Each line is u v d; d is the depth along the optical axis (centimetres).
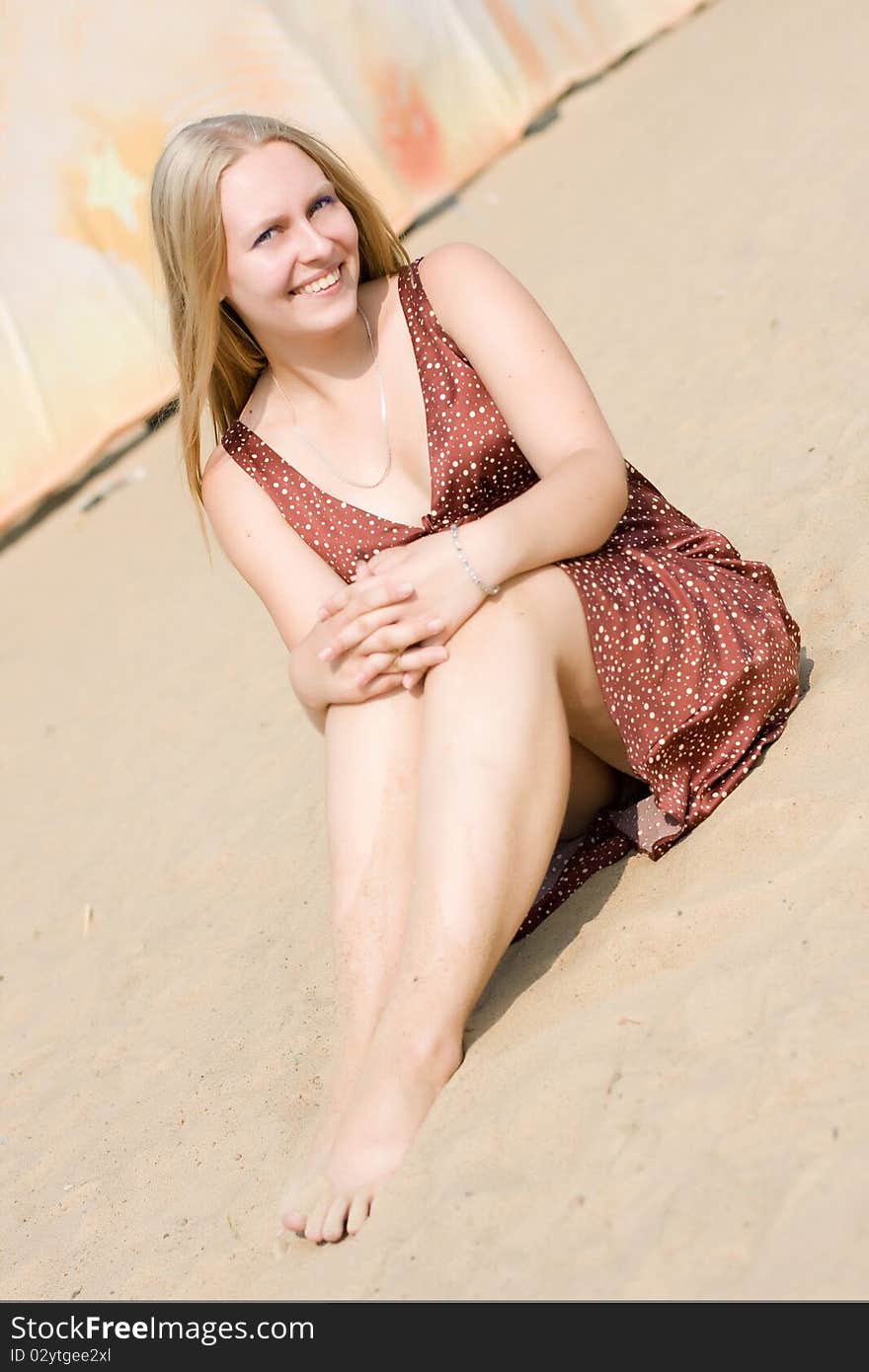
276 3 1199
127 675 683
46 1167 334
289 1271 245
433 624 275
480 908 260
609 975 265
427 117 1243
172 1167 309
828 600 360
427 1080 258
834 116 805
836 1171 197
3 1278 295
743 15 1285
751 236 703
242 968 387
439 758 267
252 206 300
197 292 311
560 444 299
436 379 313
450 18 1270
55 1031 407
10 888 525
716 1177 207
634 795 320
